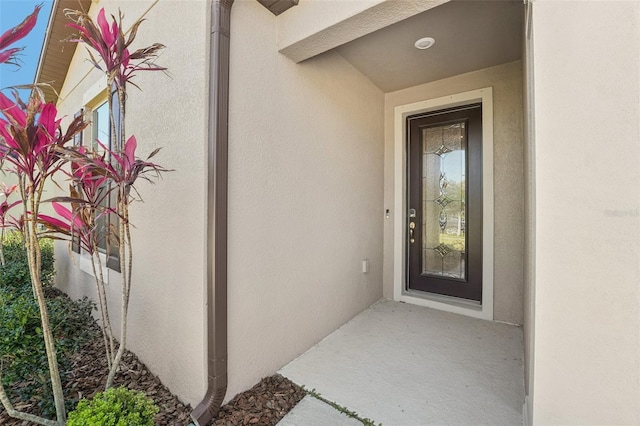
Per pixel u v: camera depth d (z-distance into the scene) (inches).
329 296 112.7
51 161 54.7
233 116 75.2
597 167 41.5
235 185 75.7
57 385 57.4
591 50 41.9
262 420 68.9
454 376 85.4
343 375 86.1
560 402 44.1
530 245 54.4
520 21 94.0
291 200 93.7
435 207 146.1
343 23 75.8
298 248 97.0
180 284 78.1
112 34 62.4
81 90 150.1
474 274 134.7
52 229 61.4
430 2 68.4
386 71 129.7
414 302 145.4
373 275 144.8
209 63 72.1
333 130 114.0
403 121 149.9
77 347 83.2
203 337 71.4
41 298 55.9
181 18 78.9
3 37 50.4
